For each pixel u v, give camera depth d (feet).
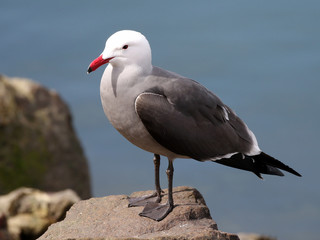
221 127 25.05
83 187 50.49
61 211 38.27
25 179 47.44
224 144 25.04
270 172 25.39
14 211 38.27
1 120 47.32
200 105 24.73
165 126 24.14
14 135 47.73
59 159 49.32
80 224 25.17
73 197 39.37
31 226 37.27
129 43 24.12
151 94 24.20
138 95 24.22
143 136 24.77
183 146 24.59
